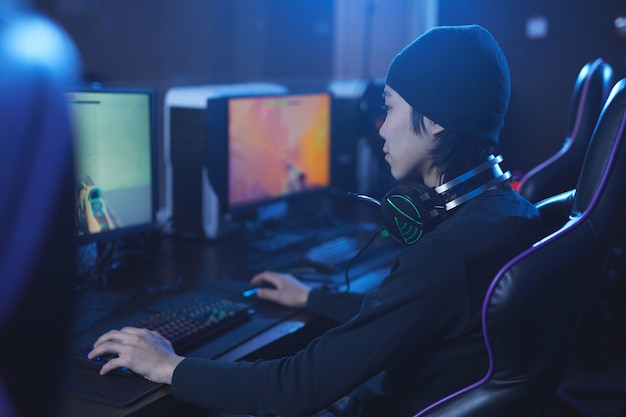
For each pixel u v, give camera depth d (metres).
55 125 0.48
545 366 1.04
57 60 0.49
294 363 1.12
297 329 1.50
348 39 4.39
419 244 1.08
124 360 1.21
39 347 0.50
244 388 1.13
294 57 5.39
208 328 1.43
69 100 0.52
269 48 5.52
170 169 2.24
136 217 1.83
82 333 1.41
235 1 5.62
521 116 3.46
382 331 1.06
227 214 2.15
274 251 2.11
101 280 1.79
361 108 2.78
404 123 1.15
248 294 1.69
